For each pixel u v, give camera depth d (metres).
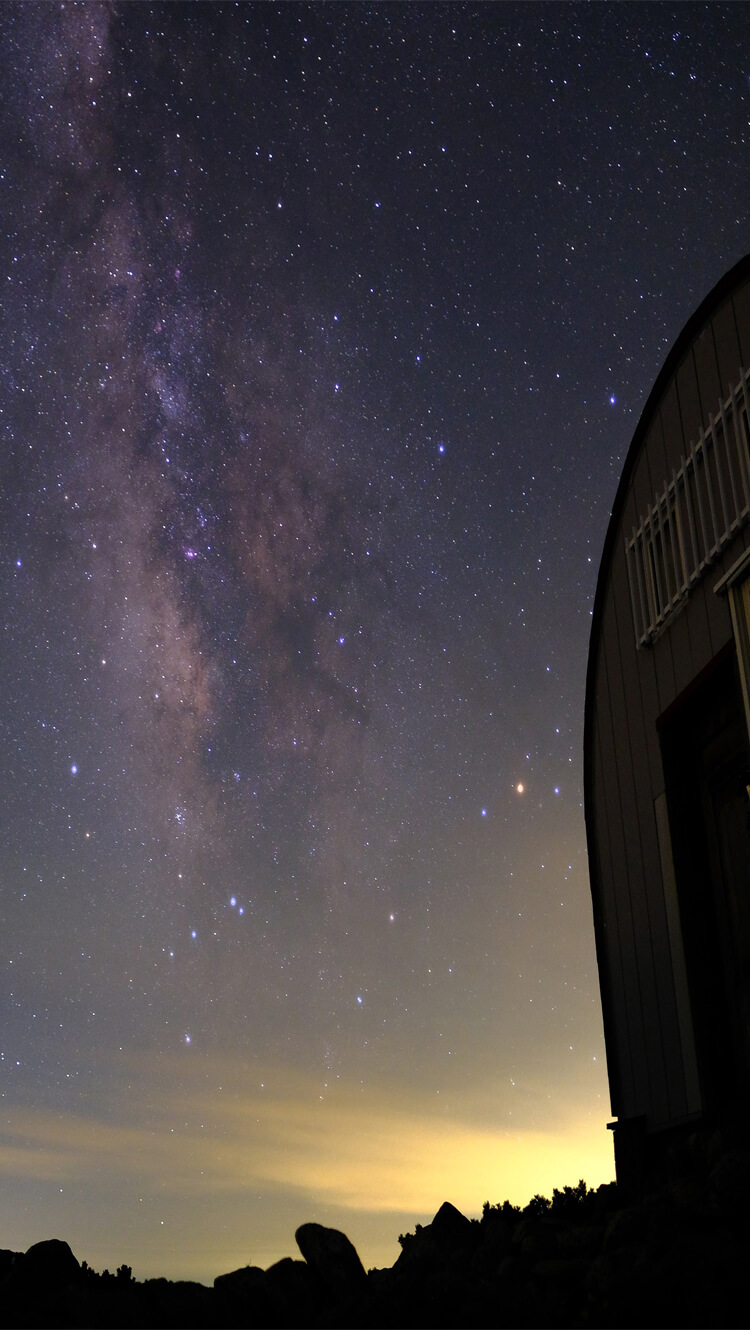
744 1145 7.62
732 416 9.16
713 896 9.61
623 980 10.69
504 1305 6.04
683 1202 6.67
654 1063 9.98
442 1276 6.58
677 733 10.15
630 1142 9.83
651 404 10.56
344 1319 6.22
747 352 9.03
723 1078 9.11
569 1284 6.38
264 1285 6.85
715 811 9.62
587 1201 8.78
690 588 9.75
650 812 10.36
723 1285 5.58
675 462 10.13
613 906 11.01
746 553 8.47
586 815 11.68
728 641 9.10
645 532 10.62
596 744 11.54
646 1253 5.90
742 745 9.14
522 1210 8.70
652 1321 5.52
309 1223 7.38
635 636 10.77
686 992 9.50
